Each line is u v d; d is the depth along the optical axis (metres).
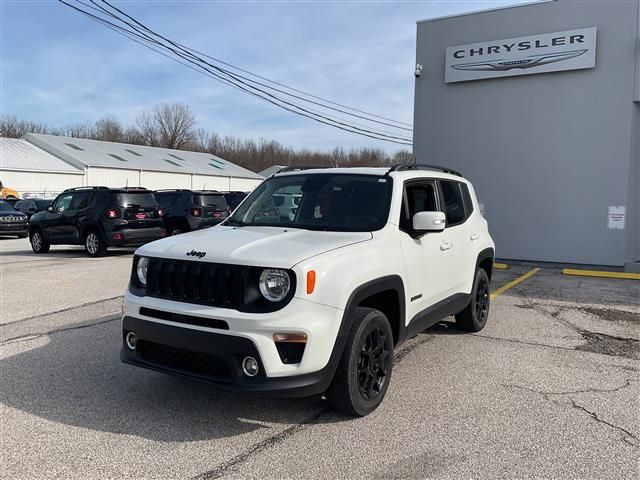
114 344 5.88
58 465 3.30
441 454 3.48
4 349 5.68
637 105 12.33
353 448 3.55
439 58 14.23
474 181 13.95
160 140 85.69
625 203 12.27
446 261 5.38
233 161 86.50
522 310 7.82
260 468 3.29
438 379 4.89
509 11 13.19
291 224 4.70
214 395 4.45
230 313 3.50
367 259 4.00
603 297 8.86
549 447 3.58
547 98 12.95
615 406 4.29
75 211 14.53
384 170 4.95
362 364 4.02
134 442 3.62
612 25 12.15
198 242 4.05
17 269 11.68
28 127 84.38
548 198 13.09
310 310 3.51
